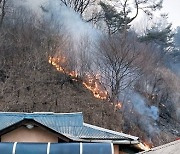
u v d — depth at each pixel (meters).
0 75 32.03
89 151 14.27
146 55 36.44
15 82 31.56
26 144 14.36
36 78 32.59
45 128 15.21
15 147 14.13
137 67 33.97
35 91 31.20
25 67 33.44
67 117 17.45
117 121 30.67
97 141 15.99
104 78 33.31
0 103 28.88
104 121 30.03
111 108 31.55
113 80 32.97
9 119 16.62
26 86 31.41
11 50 34.34
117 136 16.42
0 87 30.47
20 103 29.42
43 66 34.31
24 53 34.53
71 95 32.19
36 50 35.00
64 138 15.28
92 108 31.14
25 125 15.21
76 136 16.05
